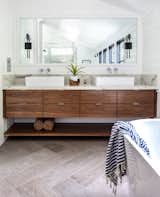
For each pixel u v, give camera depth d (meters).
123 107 3.30
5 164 2.54
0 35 3.11
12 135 3.31
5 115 3.30
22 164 2.54
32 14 3.68
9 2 3.54
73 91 3.29
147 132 2.12
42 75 3.78
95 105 3.31
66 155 2.81
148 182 1.31
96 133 3.32
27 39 3.75
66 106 3.31
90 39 3.77
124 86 3.32
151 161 1.31
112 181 1.87
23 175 2.27
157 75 3.27
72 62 3.80
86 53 3.79
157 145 2.13
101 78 3.38
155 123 2.15
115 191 1.89
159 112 3.26
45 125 3.43
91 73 3.80
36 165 2.51
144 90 3.28
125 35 3.78
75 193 1.94
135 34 3.78
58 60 3.80
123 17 3.70
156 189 1.19
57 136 3.62
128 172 1.73
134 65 3.79
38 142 3.32
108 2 3.64
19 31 3.71
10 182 2.12
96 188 2.03
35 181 2.14
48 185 2.07
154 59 3.34
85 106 3.31
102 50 3.79
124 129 1.78
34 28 3.74
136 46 3.78
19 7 3.66
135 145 1.53
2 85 3.22
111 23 3.75
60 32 3.76
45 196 1.89
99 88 3.27
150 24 3.43
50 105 3.31
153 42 3.35
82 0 3.68
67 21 3.74
